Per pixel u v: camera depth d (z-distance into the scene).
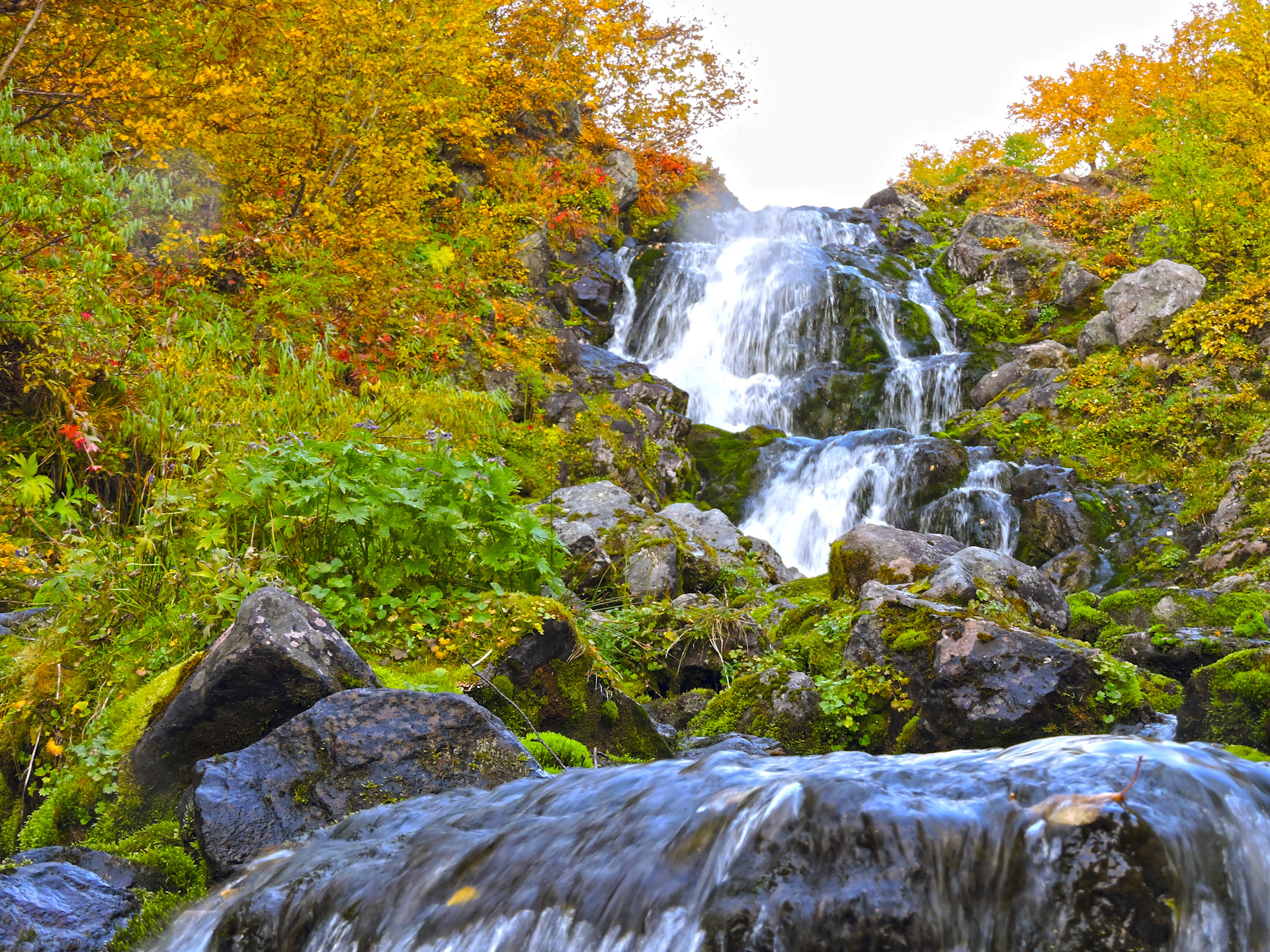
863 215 24.28
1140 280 16.31
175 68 10.27
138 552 4.85
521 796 3.21
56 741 4.04
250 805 3.36
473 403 10.91
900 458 13.24
